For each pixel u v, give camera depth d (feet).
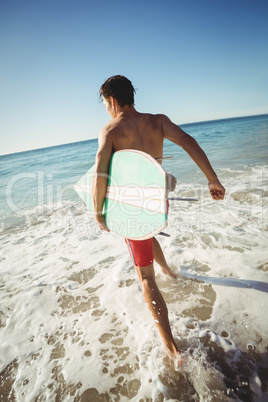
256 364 3.89
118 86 4.47
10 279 7.54
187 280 6.23
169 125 4.31
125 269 7.16
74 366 4.30
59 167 37.93
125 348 4.52
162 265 6.10
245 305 5.11
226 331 4.55
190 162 24.71
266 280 5.77
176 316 5.07
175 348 4.05
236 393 3.49
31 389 3.98
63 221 12.70
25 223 13.12
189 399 3.51
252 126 69.36
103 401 3.67
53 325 5.37
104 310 5.61
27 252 9.45
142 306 5.53
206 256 7.20
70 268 7.77
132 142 4.31
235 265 6.55
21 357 4.62
